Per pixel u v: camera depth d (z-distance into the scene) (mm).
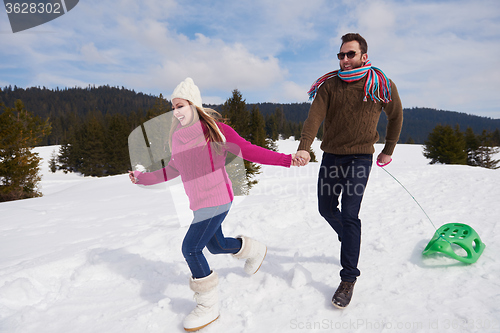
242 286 2244
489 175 6539
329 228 3447
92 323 1889
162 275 2543
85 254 2797
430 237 2848
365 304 1868
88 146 44344
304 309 1882
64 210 6414
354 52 2059
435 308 1751
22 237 4055
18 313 1998
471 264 2223
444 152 33125
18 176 17031
